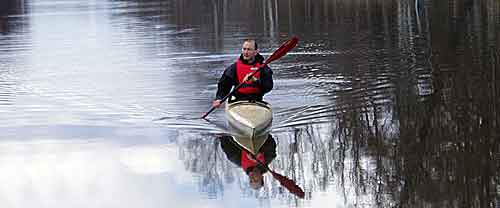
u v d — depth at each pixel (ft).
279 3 176.04
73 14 168.76
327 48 88.99
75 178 39.96
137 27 129.29
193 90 64.34
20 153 44.73
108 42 106.11
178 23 135.23
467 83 62.28
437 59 76.79
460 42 89.97
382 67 72.69
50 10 187.83
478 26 107.04
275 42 99.76
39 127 50.98
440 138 45.24
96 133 49.11
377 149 43.32
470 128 46.93
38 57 91.04
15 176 40.60
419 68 71.20
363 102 56.44
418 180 37.42
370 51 84.89
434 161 40.50
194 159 42.88
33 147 45.96
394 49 86.07
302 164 41.45
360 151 43.09
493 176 37.47
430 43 90.53
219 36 109.50
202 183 38.73
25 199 37.06
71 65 83.05
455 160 40.50
